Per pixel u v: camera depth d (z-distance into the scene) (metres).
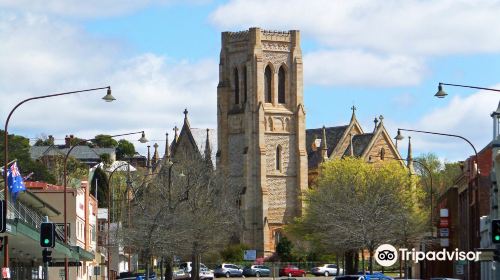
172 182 142.12
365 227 128.25
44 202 107.62
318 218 155.50
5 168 69.75
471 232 118.69
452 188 131.75
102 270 138.00
